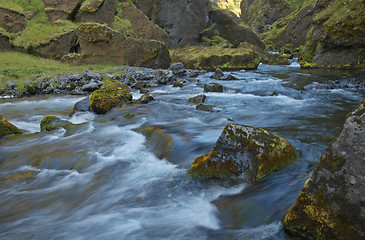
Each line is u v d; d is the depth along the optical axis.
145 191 3.11
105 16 22.28
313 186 1.90
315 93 8.85
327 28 16.19
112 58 17.50
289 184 2.72
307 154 3.55
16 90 10.84
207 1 30.72
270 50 44.97
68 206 2.96
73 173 3.76
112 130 5.49
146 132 5.04
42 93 11.25
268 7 61.34
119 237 2.33
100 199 3.05
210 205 2.70
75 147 4.62
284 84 10.99
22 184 3.57
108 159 4.07
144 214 2.68
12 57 15.84
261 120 5.79
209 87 10.12
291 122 5.48
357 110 1.76
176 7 28.36
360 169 1.66
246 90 9.77
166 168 3.64
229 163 3.01
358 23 14.45
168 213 2.67
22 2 21.94
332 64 16.64
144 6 27.62
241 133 3.08
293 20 44.44
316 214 1.87
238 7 90.56
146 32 22.81
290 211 2.06
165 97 9.41
